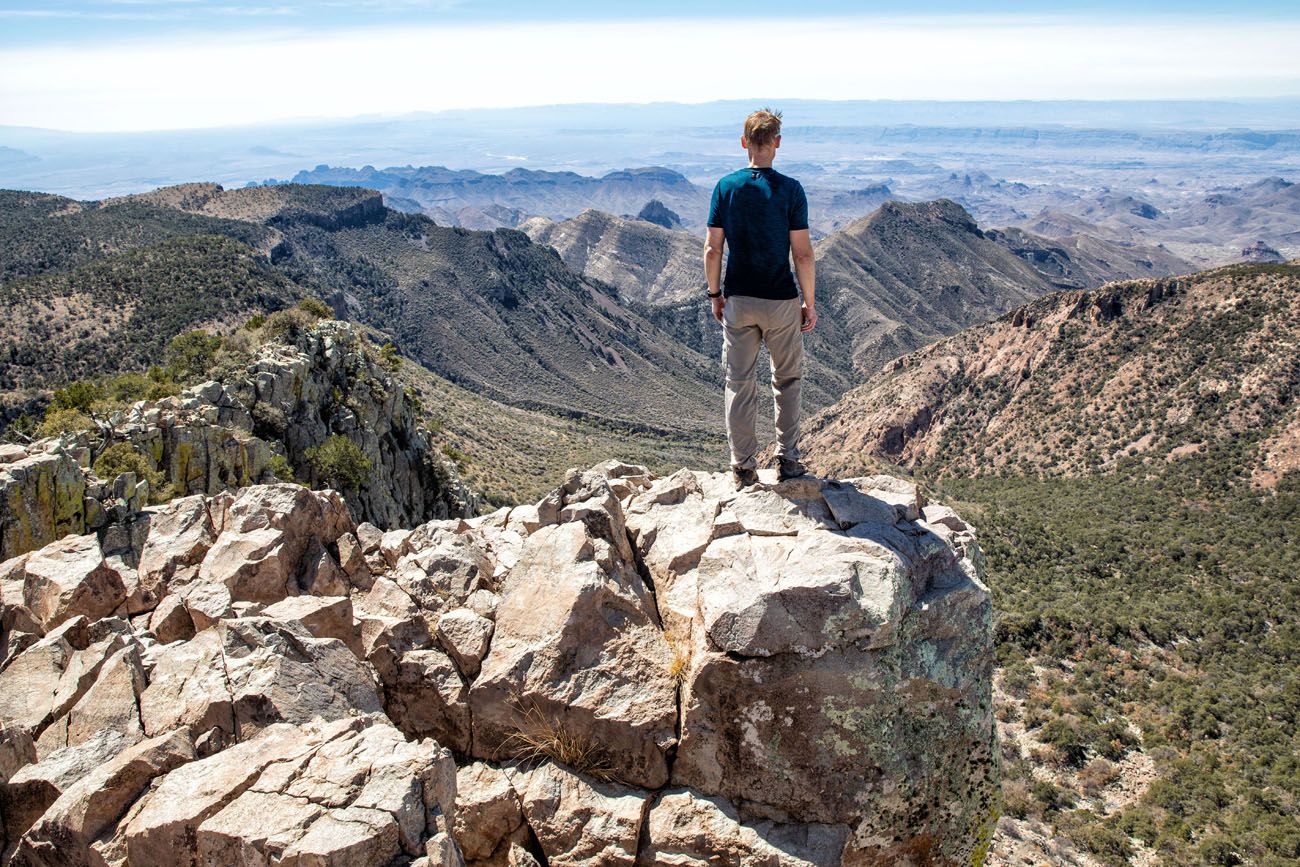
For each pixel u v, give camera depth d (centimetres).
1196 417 12812
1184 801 4278
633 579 855
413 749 627
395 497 5284
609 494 943
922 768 725
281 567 892
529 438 13988
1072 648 6331
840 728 693
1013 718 5338
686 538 869
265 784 596
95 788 621
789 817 709
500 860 736
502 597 841
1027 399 15988
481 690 783
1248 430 11988
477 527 1057
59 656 806
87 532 2545
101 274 10994
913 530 797
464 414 13025
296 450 4497
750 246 834
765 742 705
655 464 15050
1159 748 4881
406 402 5869
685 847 695
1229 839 3869
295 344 4944
